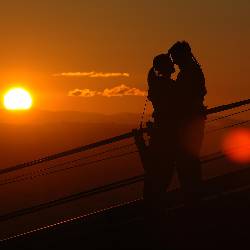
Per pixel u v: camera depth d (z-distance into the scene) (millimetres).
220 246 21750
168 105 23188
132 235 23812
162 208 23703
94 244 24234
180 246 22297
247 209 23234
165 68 23500
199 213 23422
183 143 23094
